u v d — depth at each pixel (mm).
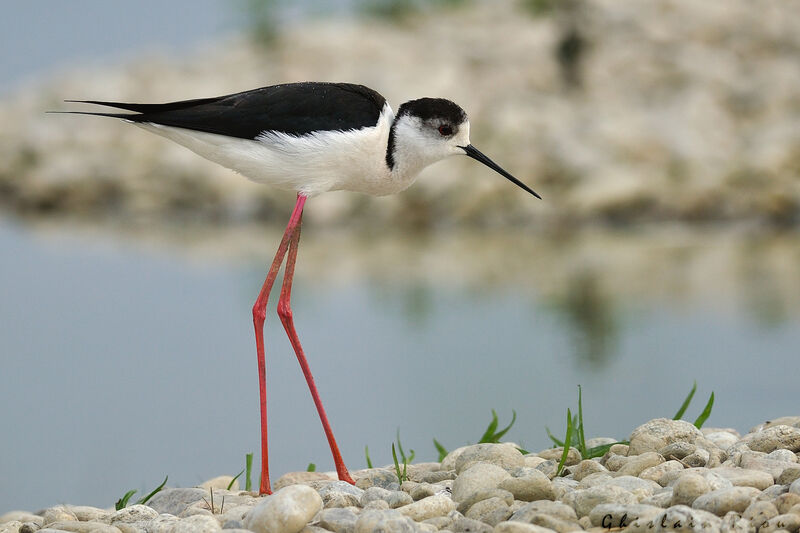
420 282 14289
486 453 5055
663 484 4520
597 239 17938
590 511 4109
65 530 4281
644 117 21266
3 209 21656
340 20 28203
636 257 16031
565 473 4938
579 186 19328
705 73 23219
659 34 24641
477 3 28609
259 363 5379
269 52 25828
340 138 5359
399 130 5672
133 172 21562
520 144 20406
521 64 24141
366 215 19500
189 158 21344
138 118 5367
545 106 22156
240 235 18766
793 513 3781
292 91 5406
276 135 5324
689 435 5031
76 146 22875
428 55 24938
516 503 4320
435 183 19516
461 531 3977
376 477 5230
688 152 19797
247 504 4840
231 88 24312
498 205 19375
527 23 26500
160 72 25984
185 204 20781
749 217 18688
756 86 22609
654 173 19406
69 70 27250
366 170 5527
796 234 17984
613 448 5172
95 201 21484
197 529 4043
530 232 18859
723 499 3932
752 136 20625
